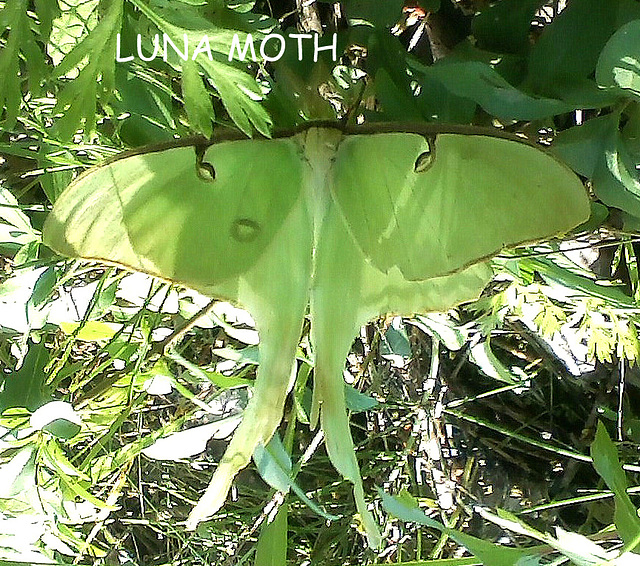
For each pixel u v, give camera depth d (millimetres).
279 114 166
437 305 169
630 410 291
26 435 210
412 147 132
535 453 311
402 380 303
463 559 178
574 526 306
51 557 221
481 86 158
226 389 259
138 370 227
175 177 131
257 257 146
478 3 206
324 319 163
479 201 131
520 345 298
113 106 184
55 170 205
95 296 229
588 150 164
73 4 167
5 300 226
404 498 195
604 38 161
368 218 142
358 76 204
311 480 310
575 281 211
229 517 301
